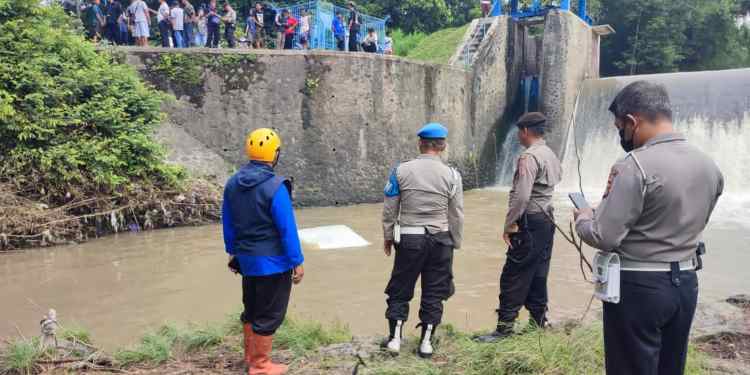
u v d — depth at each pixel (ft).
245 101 50.65
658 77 66.18
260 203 12.80
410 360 14.61
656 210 8.16
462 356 14.51
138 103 43.42
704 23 119.75
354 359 14.76
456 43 80.12
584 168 65.46
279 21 59.67
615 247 8.36
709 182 8.30
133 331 20.62
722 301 19.56
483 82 68.28
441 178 14.53
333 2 100.48
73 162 37.55
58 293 25.50
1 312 22.99
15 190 36.50
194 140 49.37
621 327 8.60
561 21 66.85
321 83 52.47
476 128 67.41
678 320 8.53
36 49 40.01
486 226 41.42
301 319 20.10
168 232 39.93
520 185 14.65
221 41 69.92
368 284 26.27
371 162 55.57
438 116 61.21
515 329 15.51
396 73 56.39
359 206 53.78
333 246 34.32
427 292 14.89
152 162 42.29
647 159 8.18
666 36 116.78
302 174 52.47
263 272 12.94
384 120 55.98
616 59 126.52
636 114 8.52
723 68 124.16
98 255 32.86
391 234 14.92
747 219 42.75
